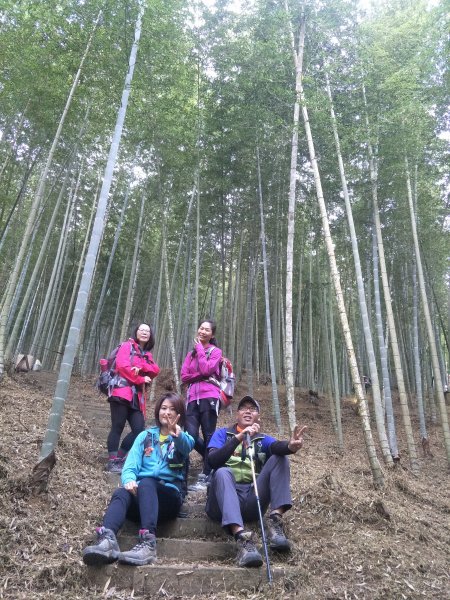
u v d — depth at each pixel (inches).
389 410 314.3
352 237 282.0
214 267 501.0
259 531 146.6
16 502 137.0
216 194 428.5
